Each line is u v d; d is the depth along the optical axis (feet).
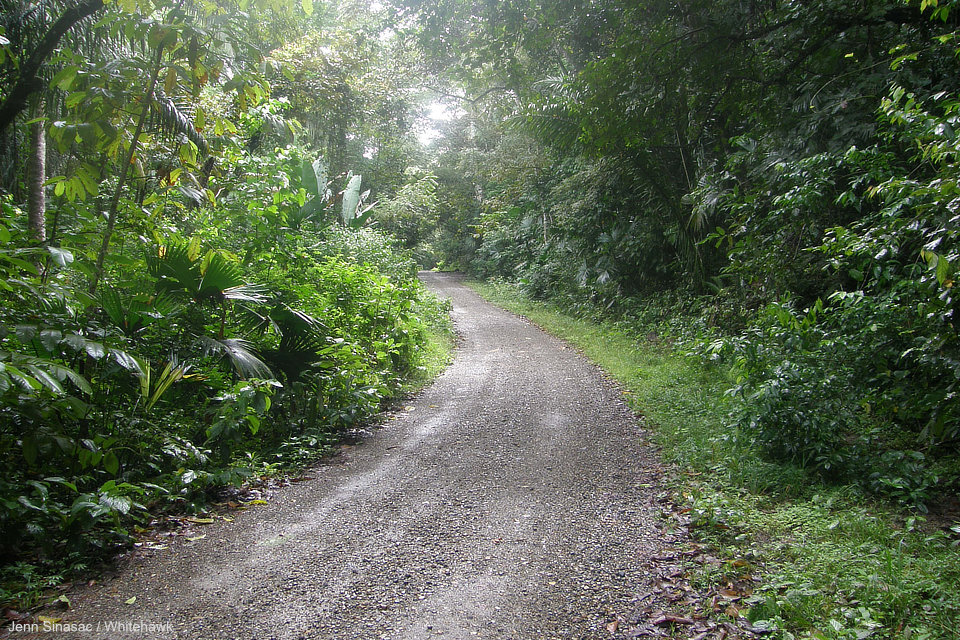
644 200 47.65
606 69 28.53
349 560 11.64
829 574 10.71
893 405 17.51
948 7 19.06
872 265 17.93
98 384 15.23
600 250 55.42
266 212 26.89
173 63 17.07
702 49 28.55
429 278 112.78
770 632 9.20
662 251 49.62
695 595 10.34
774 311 19.20
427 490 15.76
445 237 125.80
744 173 33.81
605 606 9.97
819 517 13.35
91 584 10.78
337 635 9.05
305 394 21.03
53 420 12.42
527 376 32.78
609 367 33.99
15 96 17.66
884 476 15.08
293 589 10.49
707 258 42.65
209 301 18.52
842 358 18.04
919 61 23.48
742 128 36.09
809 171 23.34
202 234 24.26
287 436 20.20
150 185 25.43
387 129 75.15
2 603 9.94
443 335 46.34
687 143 40.42
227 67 17.19
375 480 16.70
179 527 13.42
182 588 10.57
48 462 13.96
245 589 10.49
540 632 9.20
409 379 30.86
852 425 17.97
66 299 14.56
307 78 50.11
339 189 53.52
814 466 16.15
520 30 41.34
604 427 22.26
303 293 23.50
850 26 26.63
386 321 31.71
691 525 13.33
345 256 38.58
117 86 16.65
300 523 13.62
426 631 9.18
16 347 13.71
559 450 19.43
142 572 11.23
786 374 16.84
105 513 11.58
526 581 10.79
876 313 17.56
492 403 26.50
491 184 90.84
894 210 16.11
